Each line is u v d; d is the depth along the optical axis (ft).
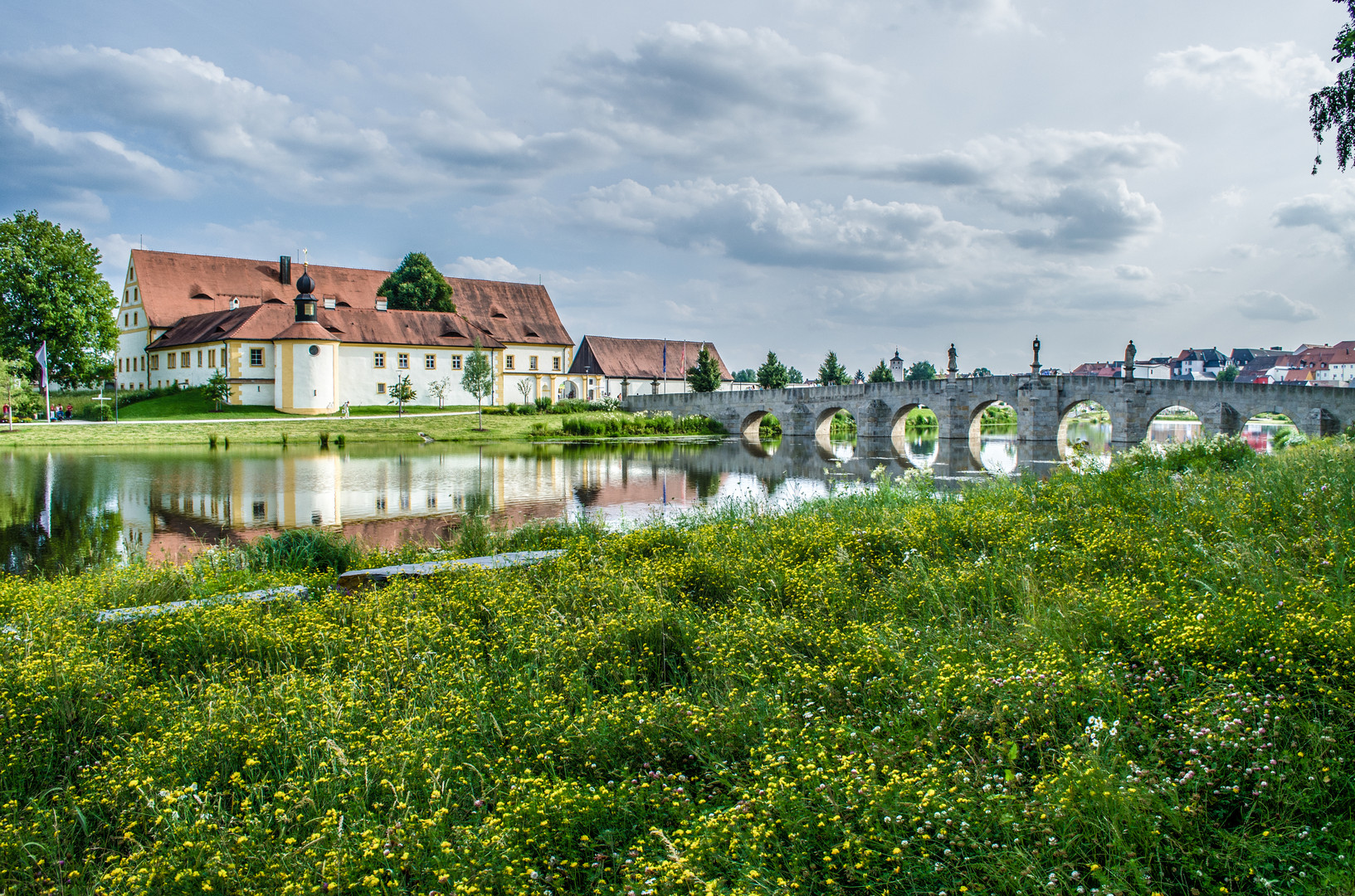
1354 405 164.35
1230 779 15.05
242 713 19.85
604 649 24.81
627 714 19.30
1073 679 18.44
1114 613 22.40
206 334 254.47
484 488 113.29
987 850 13.61
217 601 32.55
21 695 21.12
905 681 20.10
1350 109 53.11
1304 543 28.32
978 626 23.93
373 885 13.03
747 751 17.66
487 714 19.85
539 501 100.42
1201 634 20.03
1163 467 60.39
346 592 36.63
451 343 286.05
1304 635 19.30
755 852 13.50
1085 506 42.91
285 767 17.72
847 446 225.15
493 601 30.81
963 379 231.71
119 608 33.01
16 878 14.37
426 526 80.53
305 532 49.75
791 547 38.91
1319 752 14.97
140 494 100.53
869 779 15.26
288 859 14.01
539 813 14.92
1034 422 215.72
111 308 242.37
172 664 25.52
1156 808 13.92
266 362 246.06
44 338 220.84
